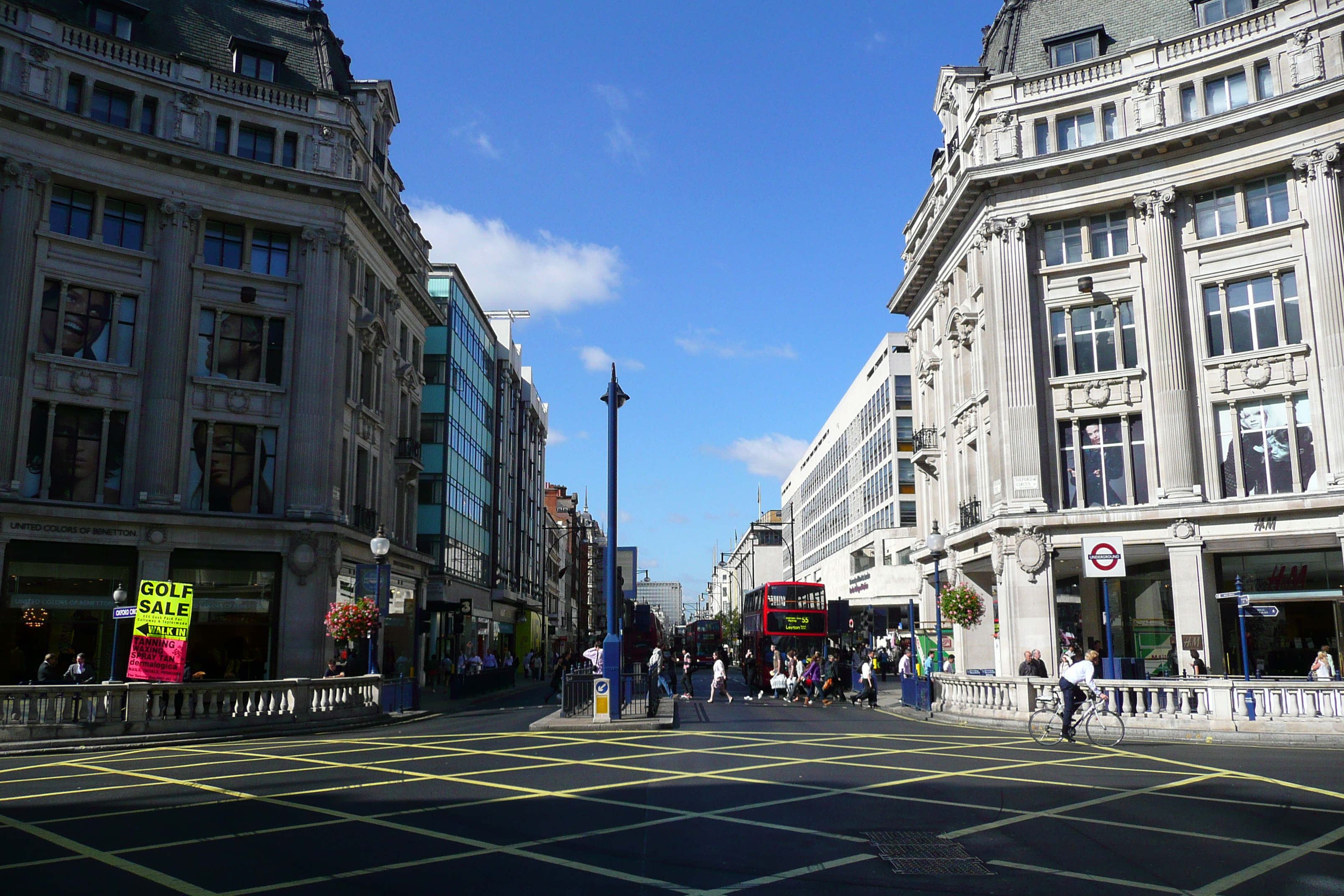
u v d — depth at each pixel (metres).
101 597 29.16
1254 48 29.05
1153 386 30.06
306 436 32.44
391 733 21.17
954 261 36.84
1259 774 13.56
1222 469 29.36
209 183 31.84
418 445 41.72
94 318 30.25
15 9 28.80
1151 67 30.69
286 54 34.72
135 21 31.97
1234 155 29.22
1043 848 8.72
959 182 33.28
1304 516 27.20
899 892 7.23
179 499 30.42
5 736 17.38
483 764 14.71
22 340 28.52
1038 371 31.66
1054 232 32.50
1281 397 28.62
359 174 35.53
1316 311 27.91
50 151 29.11
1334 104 27.55
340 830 9.50
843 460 88.25
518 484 72.12
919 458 41.84
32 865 8.09
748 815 10.25
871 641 61.47
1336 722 18.50
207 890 7.29
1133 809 10.70
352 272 35.31
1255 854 8.48
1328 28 28.02
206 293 31.88
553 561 94.31
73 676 24.58
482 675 38.44
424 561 41.88
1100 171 31.12
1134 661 27.25
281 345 33.16
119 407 30.19
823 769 14.04
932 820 10.02
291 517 31.77
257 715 20.86
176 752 17.08
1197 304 30.03
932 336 42.41
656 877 7.67
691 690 36.66
